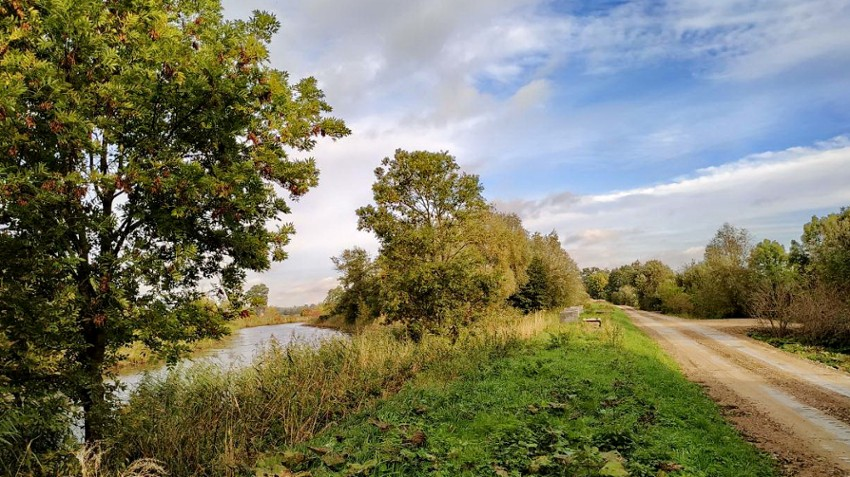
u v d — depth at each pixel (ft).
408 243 65.26
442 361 45.80
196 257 25.32
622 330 77.36
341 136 30.94
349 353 43.42
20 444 19.88
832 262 80.79
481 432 24.47
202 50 23.45
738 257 142.72
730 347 71.92
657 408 29.78
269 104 25.99
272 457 22.13
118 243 25.04
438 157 67.21
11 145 18.25
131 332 23.57
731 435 26.37
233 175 23.21
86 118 20.25
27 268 20.26
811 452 24.57
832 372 49.60
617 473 16.79
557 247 154.81
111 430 23.16
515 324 77.41
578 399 31.19
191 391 31.71
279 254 28.25
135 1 22.79
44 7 19.62
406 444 22.33
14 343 20.03
